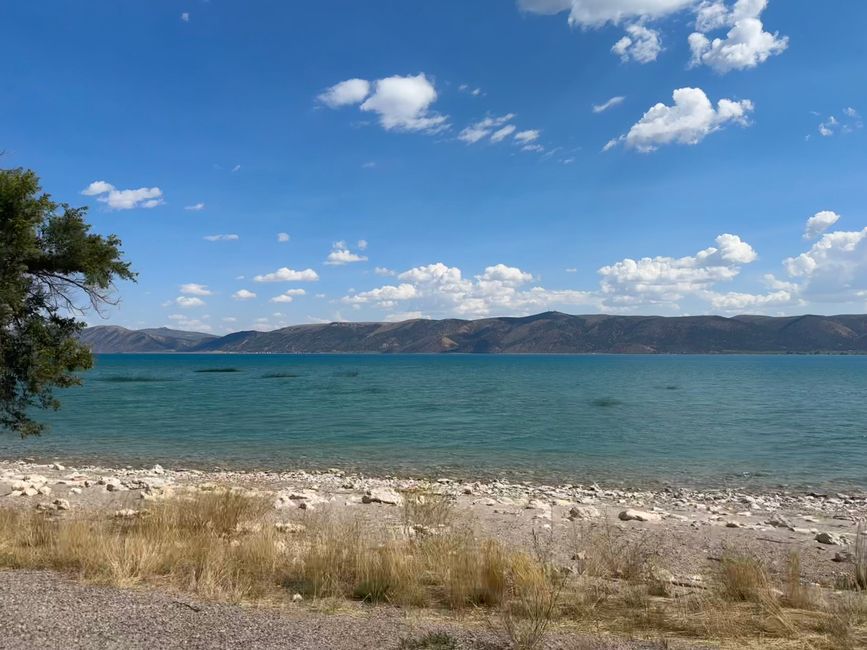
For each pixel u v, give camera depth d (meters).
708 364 180.12
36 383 11.62
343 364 178.88
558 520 12.19
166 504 10.09
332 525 9.32
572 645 4.58
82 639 4.43
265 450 25.33
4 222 10.25
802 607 6.08
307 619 5.13
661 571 7.58
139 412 40.38
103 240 11.93
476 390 64.88
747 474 20.61
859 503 16.12
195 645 4.38
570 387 70.19
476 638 4.74
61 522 9.20
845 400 51.59
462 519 11.51
